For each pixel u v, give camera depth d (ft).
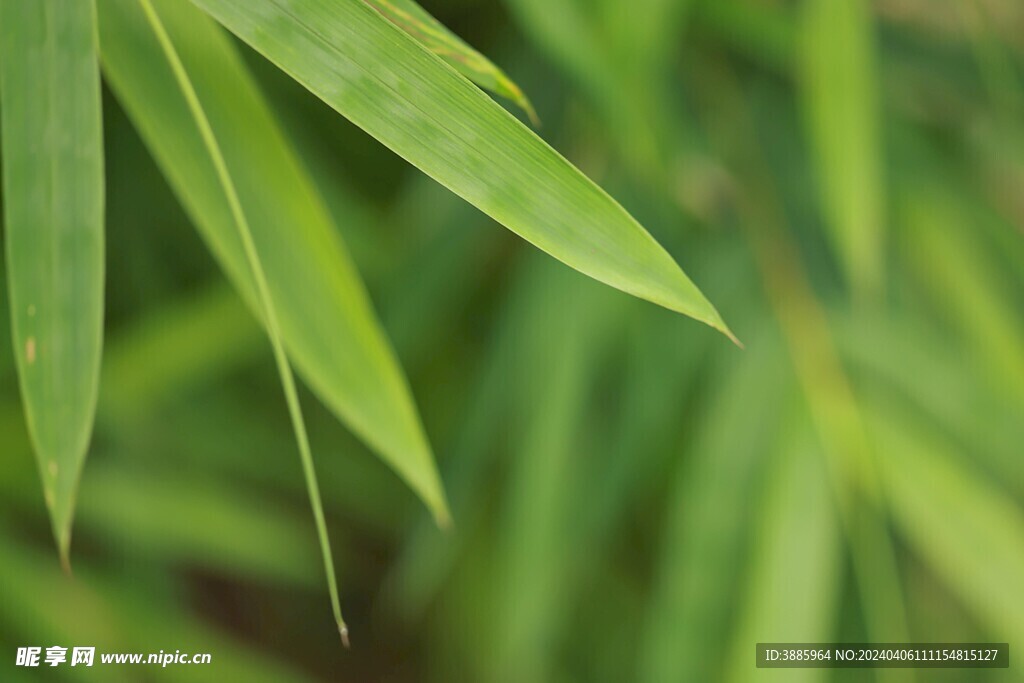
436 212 2.63
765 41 2.67
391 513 3.14
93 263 1.66
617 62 2.12
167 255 3.03
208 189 1.83
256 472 2.97
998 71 2.64
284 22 1.59
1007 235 2.81
